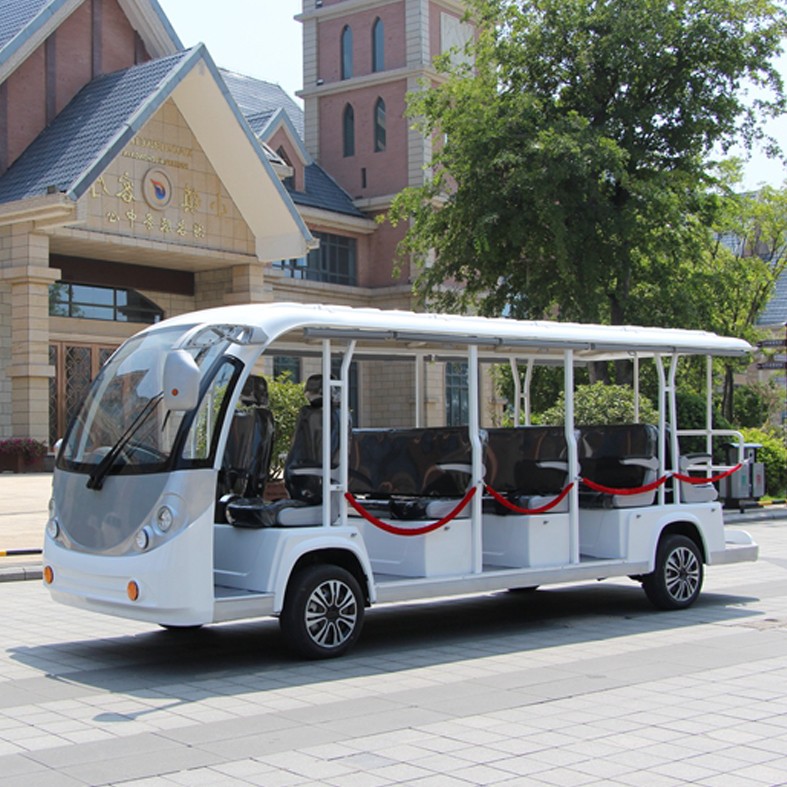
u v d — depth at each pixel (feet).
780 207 123.54
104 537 26.27
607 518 34.45
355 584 27.91
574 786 17.25
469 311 109.29
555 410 67.72
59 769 18.19
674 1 85.56
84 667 26.71
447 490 31.81
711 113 86.38
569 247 80.64
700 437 74.13
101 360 96.27
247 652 28.60
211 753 19.08
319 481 28.50
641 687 24.26
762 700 23.02
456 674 25.77
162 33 103.55
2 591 39.58
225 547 27.94
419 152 133.39
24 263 84.33
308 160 132.67
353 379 119.03
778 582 41.73
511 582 31.19
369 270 136.05
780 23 85.87
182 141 93.81
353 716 21.70
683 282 87.81
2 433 85.61
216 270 101.14
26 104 92.84
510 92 87.40
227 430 26.09
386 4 136.15
